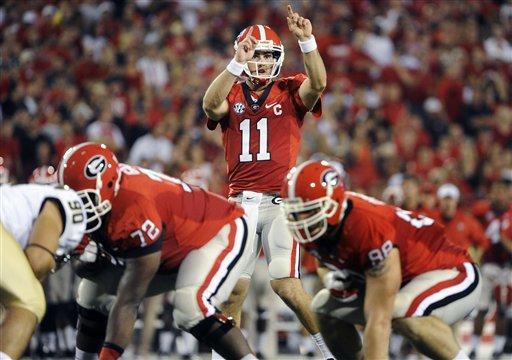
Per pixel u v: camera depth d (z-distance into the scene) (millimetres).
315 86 19703
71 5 49438
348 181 34781
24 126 38250
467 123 47719
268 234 19688
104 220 16672
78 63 45219
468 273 17203
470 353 32750
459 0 57000
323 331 17828
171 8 51250
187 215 17406
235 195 20203
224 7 52000
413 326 16656
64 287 29094
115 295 18203
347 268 16469
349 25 52000
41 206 15609
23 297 15055
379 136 42531
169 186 17422
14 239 15273
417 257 16797
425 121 46406
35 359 29500
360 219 15938
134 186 16875
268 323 31203
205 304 17047
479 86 48812
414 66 50812
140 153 39562
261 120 20125
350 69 48188
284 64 46781
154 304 30438
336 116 43625
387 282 15992
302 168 16188
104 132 39656
